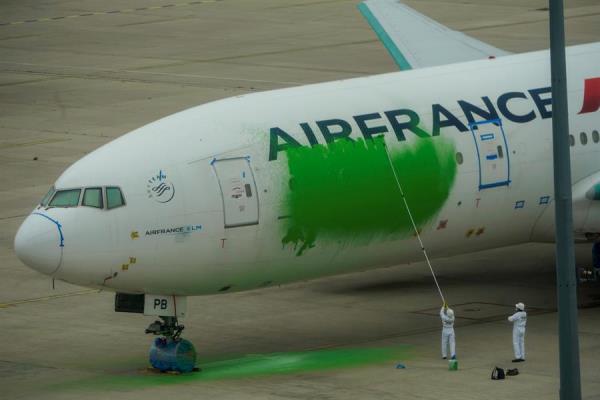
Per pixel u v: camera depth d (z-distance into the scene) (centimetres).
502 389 10669
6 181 19362
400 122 12394
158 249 11044
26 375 11512
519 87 13412
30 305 13988
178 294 11488
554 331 12600
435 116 12631
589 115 13662
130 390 10956
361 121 12206
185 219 11112
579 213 13400
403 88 12812
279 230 11531
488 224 13012
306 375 11281
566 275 9100
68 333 12925
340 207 11825
